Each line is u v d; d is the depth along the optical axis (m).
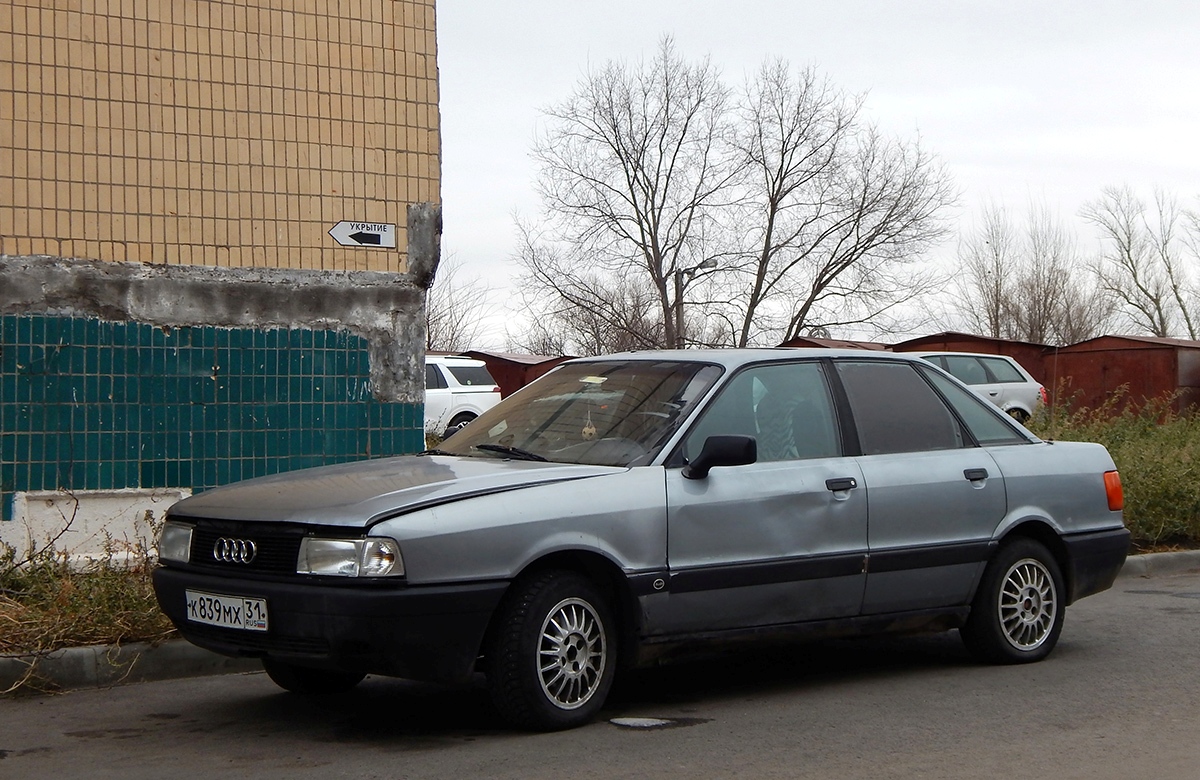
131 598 6.96
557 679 5.36
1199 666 6.80
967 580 6.63
